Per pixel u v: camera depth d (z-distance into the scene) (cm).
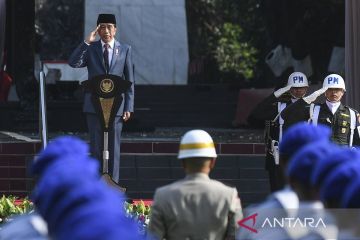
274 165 2831
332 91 2667
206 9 8688
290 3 6209
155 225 1439
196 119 6288
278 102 2830
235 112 6369
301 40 6125
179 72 7312
